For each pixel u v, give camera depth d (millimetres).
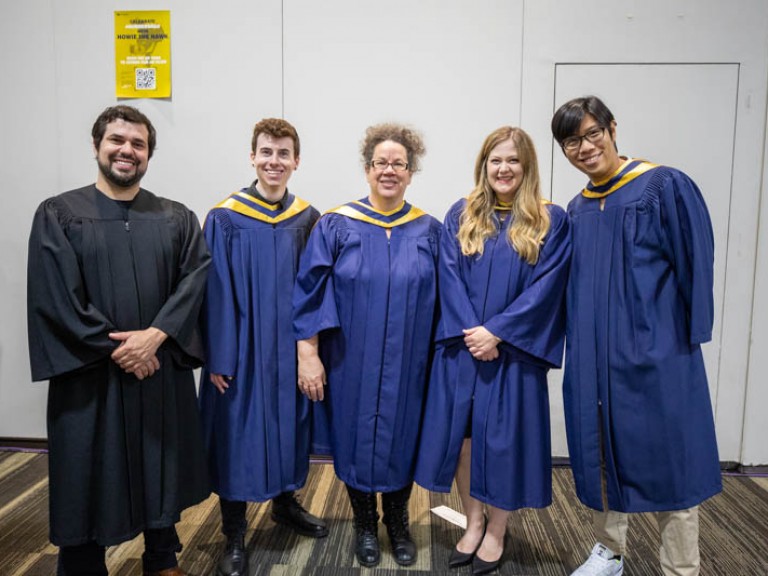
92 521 1486
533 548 2018
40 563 1888
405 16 2607
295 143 1869
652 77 2590
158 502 1544
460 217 1788
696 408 1538
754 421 2727
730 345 2705
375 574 1839
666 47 2570
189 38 2654
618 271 1544
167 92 2682
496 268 1698
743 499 2434
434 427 1754
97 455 1485
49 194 2779
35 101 2730
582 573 1745
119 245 1504
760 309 2672
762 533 2133
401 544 1920
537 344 1684
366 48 2631
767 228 2623
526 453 1705
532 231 1675
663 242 1513
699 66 2574
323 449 1926
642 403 1523
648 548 2014
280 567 1880
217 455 1812
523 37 2594
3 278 2834
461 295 1715
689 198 1479
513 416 1687
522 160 1673
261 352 1805
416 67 2631
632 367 1521
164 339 1521
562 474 2676
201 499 1670
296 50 2641
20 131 2752
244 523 1899
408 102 2650
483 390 1710
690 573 1602
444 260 1764
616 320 1548
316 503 2359
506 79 2617
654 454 1521
